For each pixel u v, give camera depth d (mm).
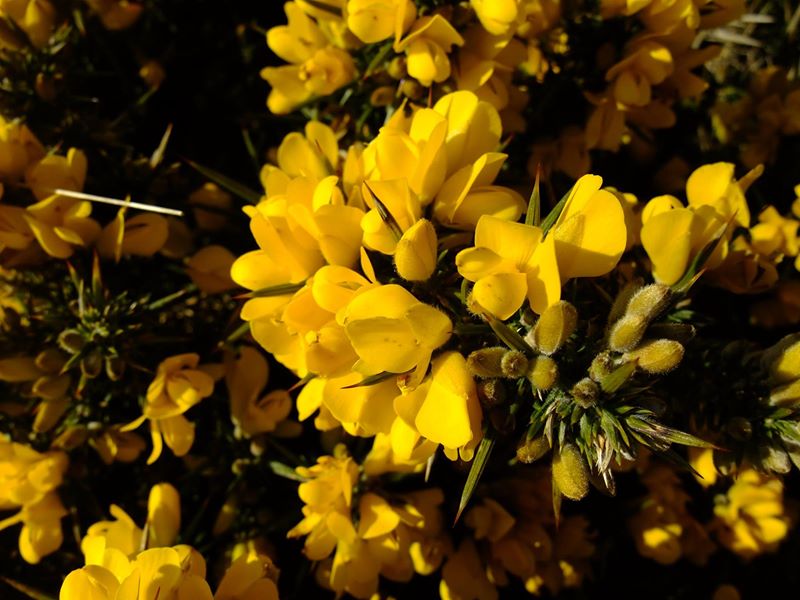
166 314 183
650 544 197
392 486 163
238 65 233
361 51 162
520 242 99
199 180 213
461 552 172
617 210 101
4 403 182
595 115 170
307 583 191
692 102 216
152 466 193
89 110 202
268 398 172
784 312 194
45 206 154
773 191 211
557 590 190
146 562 117
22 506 177
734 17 171
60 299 171
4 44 180
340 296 108
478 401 104
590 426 101
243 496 181
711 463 142
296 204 114
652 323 113
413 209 111
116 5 206
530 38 168
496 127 123
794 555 225
